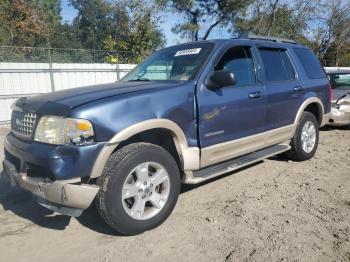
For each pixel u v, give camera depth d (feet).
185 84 13.48
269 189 16.16
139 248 11.39
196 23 102.27
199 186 16.70
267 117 16.67
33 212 14.42
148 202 12.61
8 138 13.35
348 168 19.29
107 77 57.47
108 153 11.22
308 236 11.81
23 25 93.15
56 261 10.89
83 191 10.89
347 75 34.68
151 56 17.44
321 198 15.01
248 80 16.05
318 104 20.56
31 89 50.57
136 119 11.80
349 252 10.87
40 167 11.60
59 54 53.16
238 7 97.55
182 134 13.10
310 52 21.25
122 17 84.43
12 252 11.48
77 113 10.96
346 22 102.53
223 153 14.75
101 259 10.88
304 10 94.27
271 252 10.93
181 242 11.66
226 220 13.09
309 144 20.49
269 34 89.61
